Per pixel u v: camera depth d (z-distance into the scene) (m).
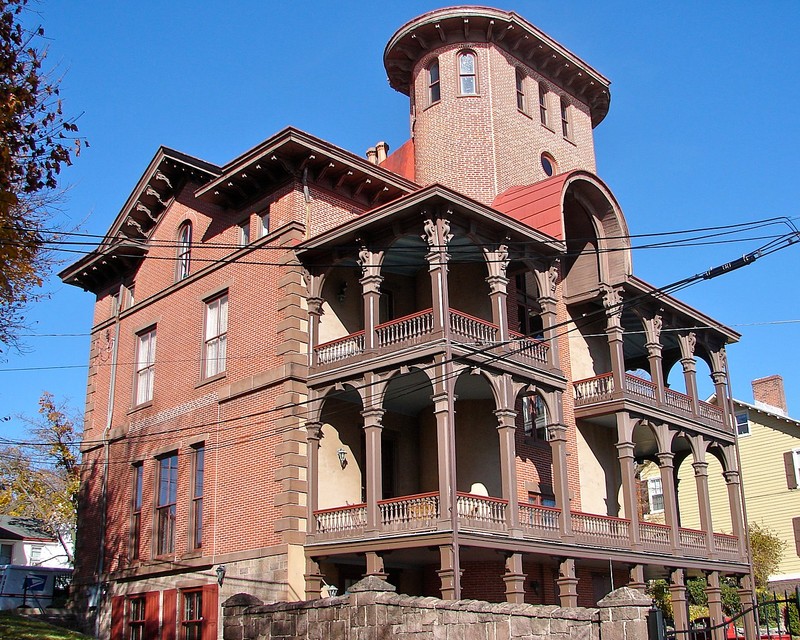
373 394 22.31
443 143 31.09
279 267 24.89
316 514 22.75
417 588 25.14
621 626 12.80
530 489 25.61
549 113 33.66
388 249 24.03
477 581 24.55
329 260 24.55
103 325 33.12
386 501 21.45
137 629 26.75
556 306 26.31
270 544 22.67
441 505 20.19
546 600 25.19
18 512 54.72
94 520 30.41
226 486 24.80
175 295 29.36
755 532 39.44
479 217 23.06
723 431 31.38
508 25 31.83
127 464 29.55
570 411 27.84
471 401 25.45
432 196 21.80
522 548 21.50
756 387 47.62
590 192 27.88
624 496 26.19
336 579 23.16
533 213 26.11
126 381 30.94
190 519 25.89
